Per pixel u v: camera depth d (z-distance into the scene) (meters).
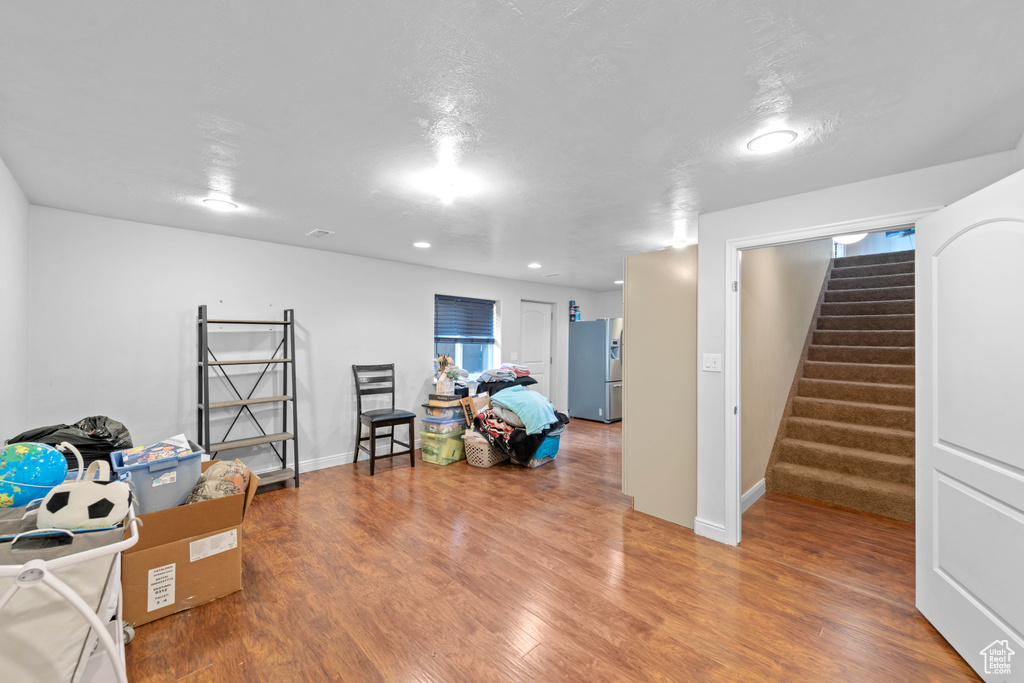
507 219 3.05
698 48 1.23
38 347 2.78
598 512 3.19
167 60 1.28
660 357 3.09
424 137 1.79
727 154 1.95
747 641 1.81
